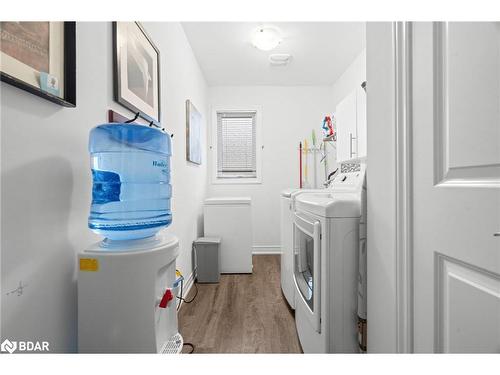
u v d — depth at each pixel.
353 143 2.23
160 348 0.87
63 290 0.84
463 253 0.60
